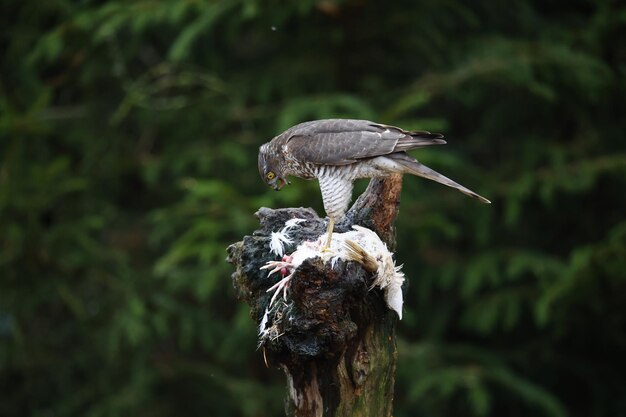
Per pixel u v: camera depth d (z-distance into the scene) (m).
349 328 6.33
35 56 13.41
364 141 7.42
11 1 14.99
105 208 14.37
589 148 14.16
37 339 14.69
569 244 15.33
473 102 14.06
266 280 6.75
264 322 6.57
